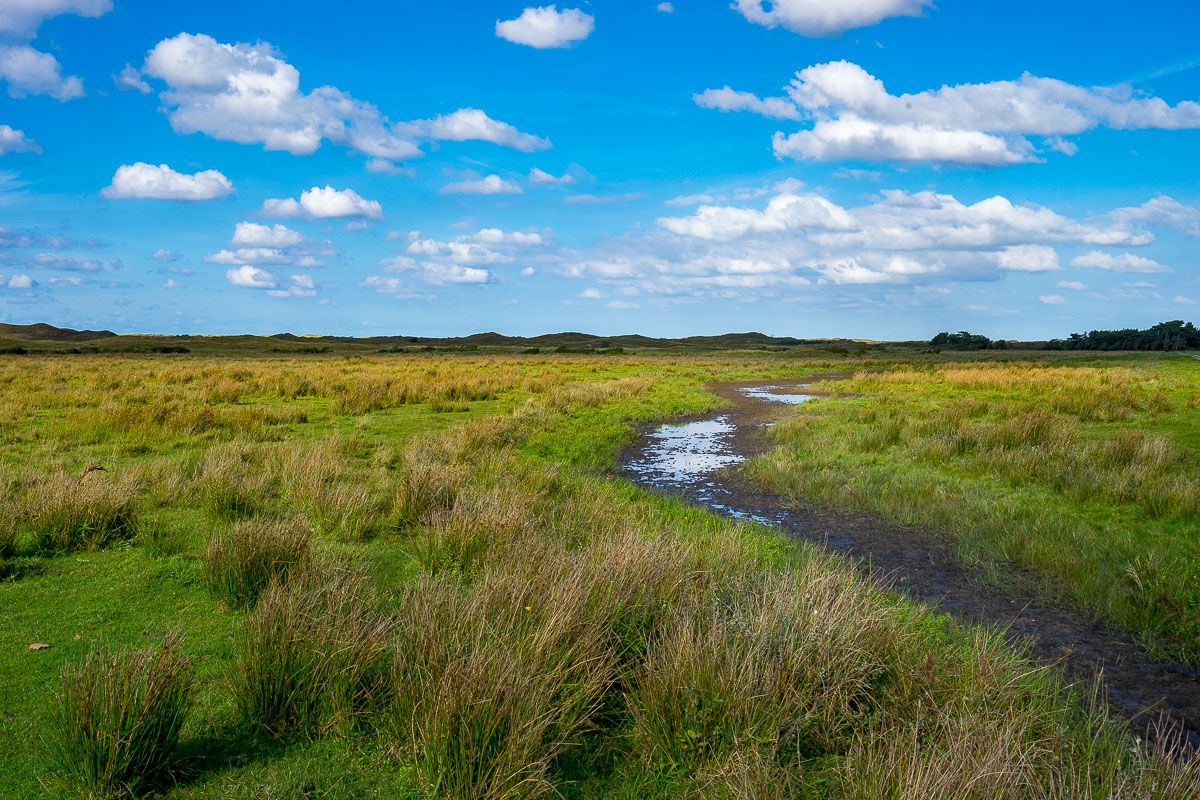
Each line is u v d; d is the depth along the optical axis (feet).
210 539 21.26
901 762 10.35
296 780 11.24
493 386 82.58
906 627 15.92
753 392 99.91
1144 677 16.39
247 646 13.75
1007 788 10.12
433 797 10.80
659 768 11.85
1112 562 23.03
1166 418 56.18
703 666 12.71
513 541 21.44
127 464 35.37
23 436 42.86
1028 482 34.71
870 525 29.81
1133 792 10.60
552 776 11.57
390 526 25.76
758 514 32.01
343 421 54.75
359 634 13.91
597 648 13.98
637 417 65.16
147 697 11.39
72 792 10.79
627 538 19.16
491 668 12.00
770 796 10.57
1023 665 15.81
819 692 13.23
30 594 18.79
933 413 60.54
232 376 91.71
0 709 13.05
